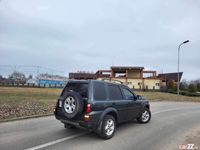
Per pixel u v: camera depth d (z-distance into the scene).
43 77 68.88
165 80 53.03
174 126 8.59
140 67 50.84
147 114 9.23
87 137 6.53
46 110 11.41
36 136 6.51
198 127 8.49
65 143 5.88
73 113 5.99
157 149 5.52
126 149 5.47
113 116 7.02
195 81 67.69
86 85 6.40
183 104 20.39
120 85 7.68
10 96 18.23
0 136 6.40
